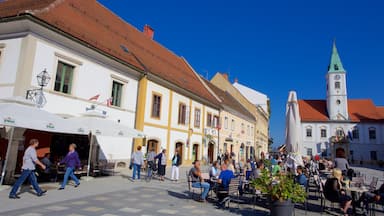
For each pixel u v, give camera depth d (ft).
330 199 27.73
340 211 29.76
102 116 45.29
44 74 40.93
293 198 23.07
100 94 52.16
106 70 53.93
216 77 158.92
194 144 87.35
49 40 42.60
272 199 23.43
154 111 68.03
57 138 45.80
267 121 203.82
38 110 34.04
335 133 202.80
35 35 40.68
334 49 216.13
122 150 58.23
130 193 34.17
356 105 214.07
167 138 73.00
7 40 41.27
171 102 75.31
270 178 24.07
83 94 48.44
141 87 63.00
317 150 204.33
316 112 214.69
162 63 84.02
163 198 32.22
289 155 40.34
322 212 29.12
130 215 23.95
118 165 56.95
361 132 198.18
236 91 154.51
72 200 28.55
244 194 37.27
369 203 31.12
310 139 207.10
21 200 27.37
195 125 88.12
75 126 36.68
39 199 28.22
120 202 28.84
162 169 48.96
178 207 28.09
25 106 33.24
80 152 49.52
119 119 57.11
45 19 42.27
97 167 48.29
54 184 37.60
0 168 36.70
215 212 26.94
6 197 28.40
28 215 22.26
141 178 49.26
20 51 39.75
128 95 60.18
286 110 42.32
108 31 65.16
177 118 78.13
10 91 39.14
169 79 73.05
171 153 74.84
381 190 28.86
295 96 41.98
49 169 39.37
